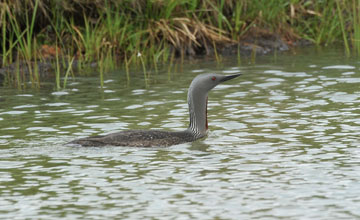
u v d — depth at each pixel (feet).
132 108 49.88
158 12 75.10
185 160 36.19
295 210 28.86
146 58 71.82
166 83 59.62
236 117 46.44
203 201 30.07
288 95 53.21
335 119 44.86
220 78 41.78
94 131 42.83
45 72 66.80
